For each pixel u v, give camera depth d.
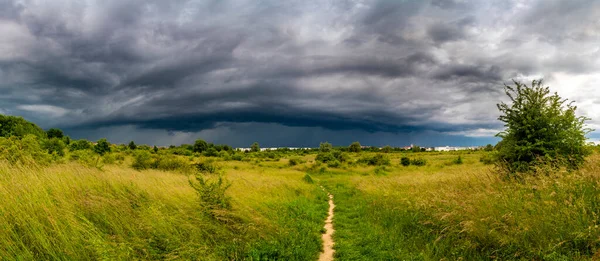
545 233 5.50
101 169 11.59
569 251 4.95
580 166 8.46
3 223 4.98
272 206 11.19
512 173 9.97
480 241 6.27
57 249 4.95
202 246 6.23
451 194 8.62
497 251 5.78
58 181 7.30
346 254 7.07
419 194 11.00
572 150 9.95
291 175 28.52
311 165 41.91
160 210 7.30
